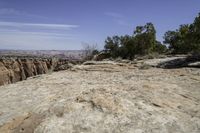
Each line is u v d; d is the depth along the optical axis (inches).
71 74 487.5
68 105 197.2
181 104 215.5
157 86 284.0
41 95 273.9
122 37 1932.8
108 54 1834.4
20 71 3225.9
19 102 249.8
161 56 981.8
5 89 331.6
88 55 1731.1
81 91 259.1
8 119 198.1
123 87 271.3
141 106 199.0
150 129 162.4
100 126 166.2
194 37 1004.6
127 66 617.9
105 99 207.0
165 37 1817.2
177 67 585.9
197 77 379.6
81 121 172.6
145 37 1782.7
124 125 167.3
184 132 159.3
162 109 197.6
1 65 2876.5
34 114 193.6
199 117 184.5
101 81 365.1
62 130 162.7
